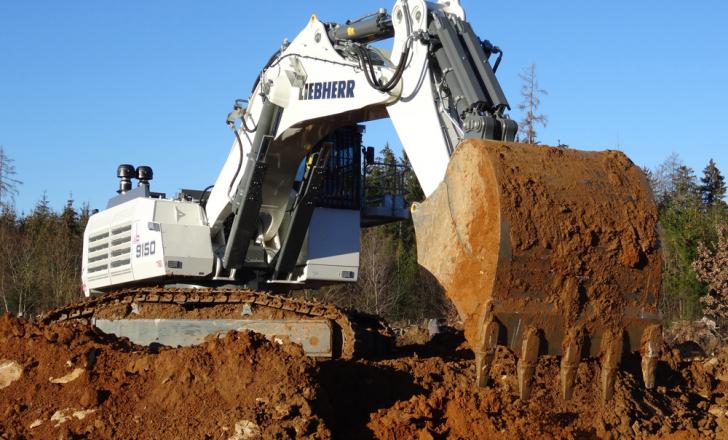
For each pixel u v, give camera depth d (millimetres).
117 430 8445
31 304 37406
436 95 9180
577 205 7711
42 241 41562
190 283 13461
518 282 7461
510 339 7477
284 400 8445
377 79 10141
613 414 10062
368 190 15555
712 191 66562
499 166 7699
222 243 13539
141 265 13391
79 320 11500
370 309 38219
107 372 9305
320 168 12727
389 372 10203
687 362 12625
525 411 9695
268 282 13586
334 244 14062
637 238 7793
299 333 11078
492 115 8727
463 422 9344
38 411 8820
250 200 12578
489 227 7520
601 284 7680
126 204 14109
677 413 10656
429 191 9117
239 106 12781
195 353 9102
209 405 8578
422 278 42125
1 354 9633
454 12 9547
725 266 26750
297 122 11773
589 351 7688
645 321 7824
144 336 11461
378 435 9016
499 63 9594
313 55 11539
